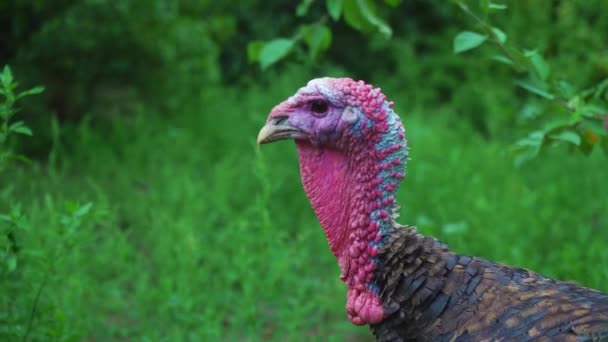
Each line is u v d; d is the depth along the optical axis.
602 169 11.49
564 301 4.00
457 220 9.31
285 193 10.44
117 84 13.04
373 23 6.08
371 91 4.23
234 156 11.47
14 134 10.82
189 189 9.43
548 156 11.96
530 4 13.95
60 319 5.92
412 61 16.70
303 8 6.59
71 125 12.05
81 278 7.25
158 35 13.09
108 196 9.76
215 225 9.75
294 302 7.41
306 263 8.52
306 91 4.29
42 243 6.71
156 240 8.71
